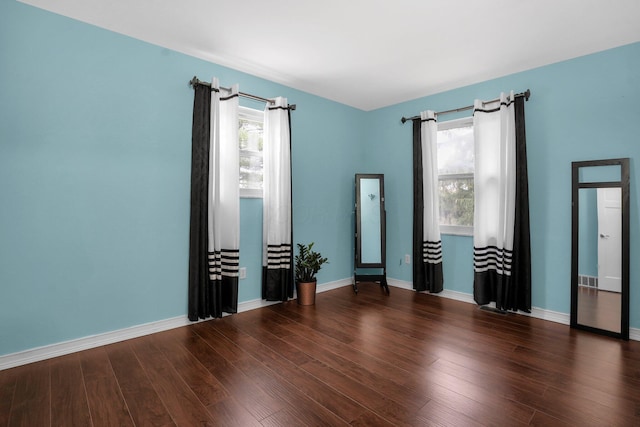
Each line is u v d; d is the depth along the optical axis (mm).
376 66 3383
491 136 3611
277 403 1929
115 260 2746
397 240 4602
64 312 2523
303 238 4168
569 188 3197
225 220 3297
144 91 2873
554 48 2963
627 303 2830
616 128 2928
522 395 2008
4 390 2039
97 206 2652
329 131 4422
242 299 3592
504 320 3305
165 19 2537
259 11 2418
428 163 4082
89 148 2607
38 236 2410
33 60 2371
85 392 2027
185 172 3115
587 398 1976
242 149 3602
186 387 2090
